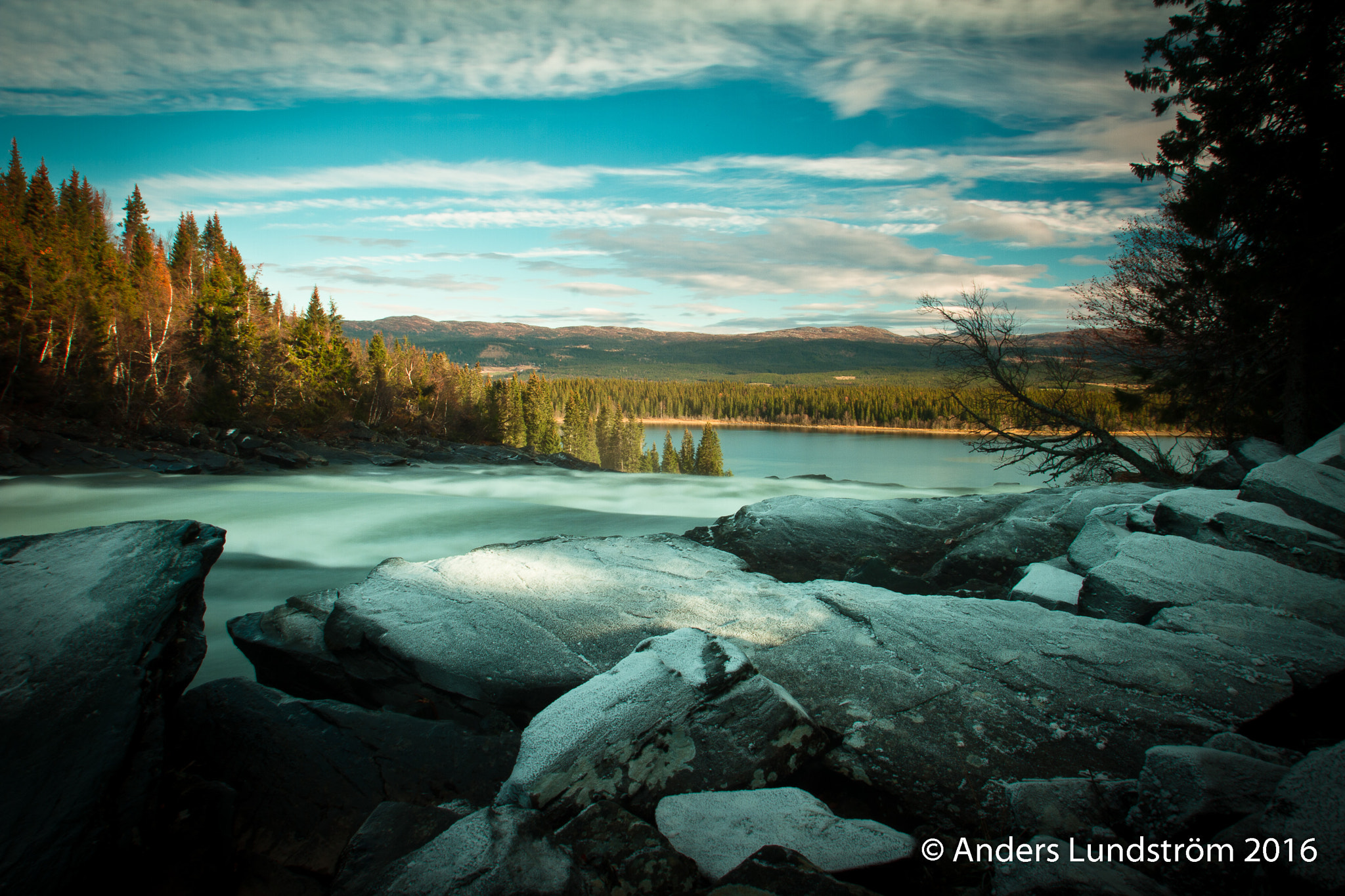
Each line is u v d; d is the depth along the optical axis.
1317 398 11.34
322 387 66.44
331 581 10.49
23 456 27.59
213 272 61.47
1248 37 11.38
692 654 3.46
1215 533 5.01
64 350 46.03
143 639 3.18
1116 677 3.56
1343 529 4.82
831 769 3.13
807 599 4.98
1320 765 2.10
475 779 3.42
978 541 7.04
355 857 2.46
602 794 2.86
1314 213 10.97
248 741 3.64
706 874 2.38
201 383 52.12
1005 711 3.35
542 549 6.52
